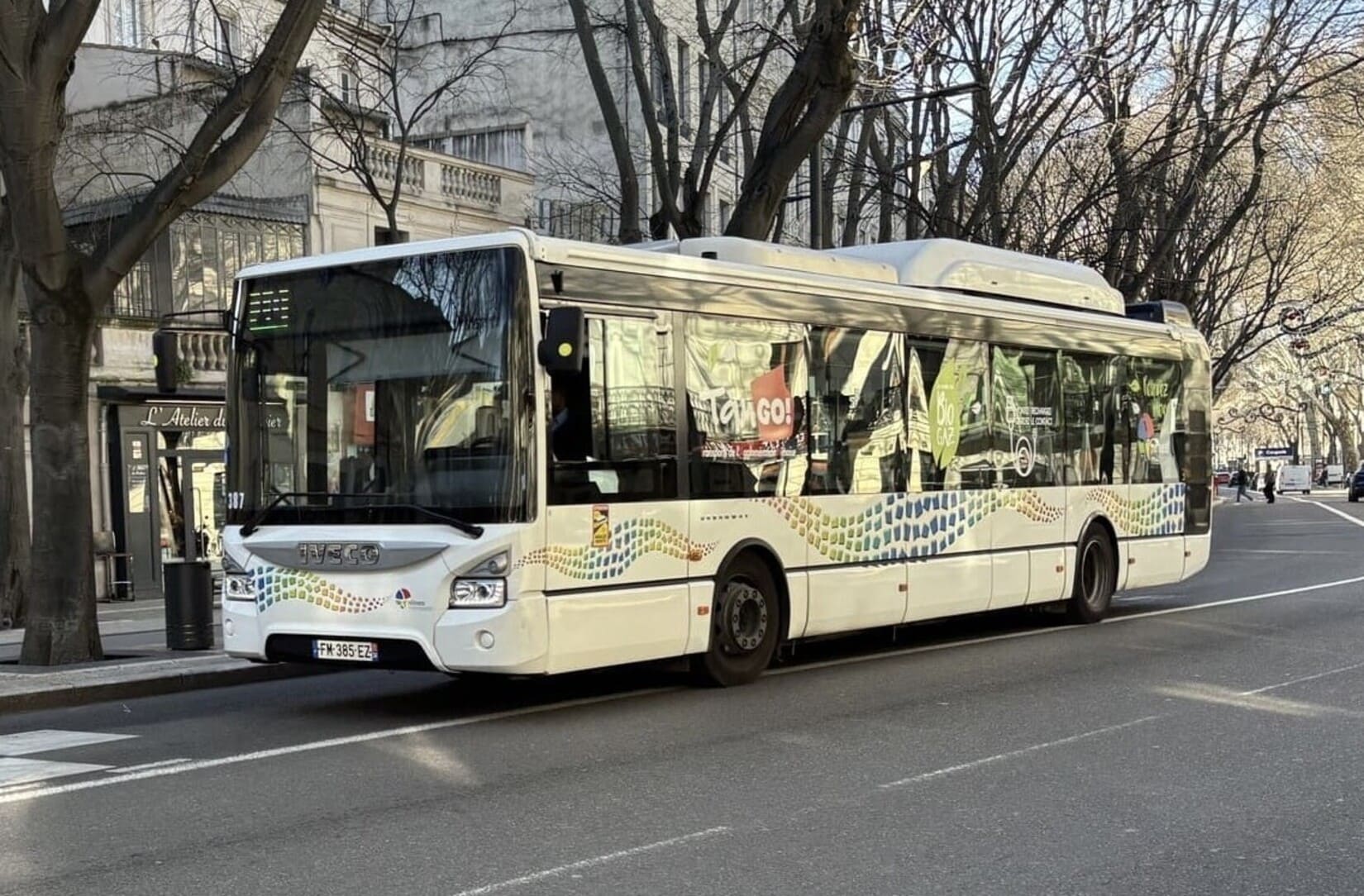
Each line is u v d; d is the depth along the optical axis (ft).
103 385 71.05
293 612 30.66
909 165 79.20
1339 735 27.04
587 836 20.11
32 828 21.13
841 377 37.29
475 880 17.94
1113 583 48.65
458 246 29.76
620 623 30.60
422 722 30.22
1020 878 17.88
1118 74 77.77
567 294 29.96
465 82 112.16
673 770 24.53
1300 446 401.90
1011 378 43.93
